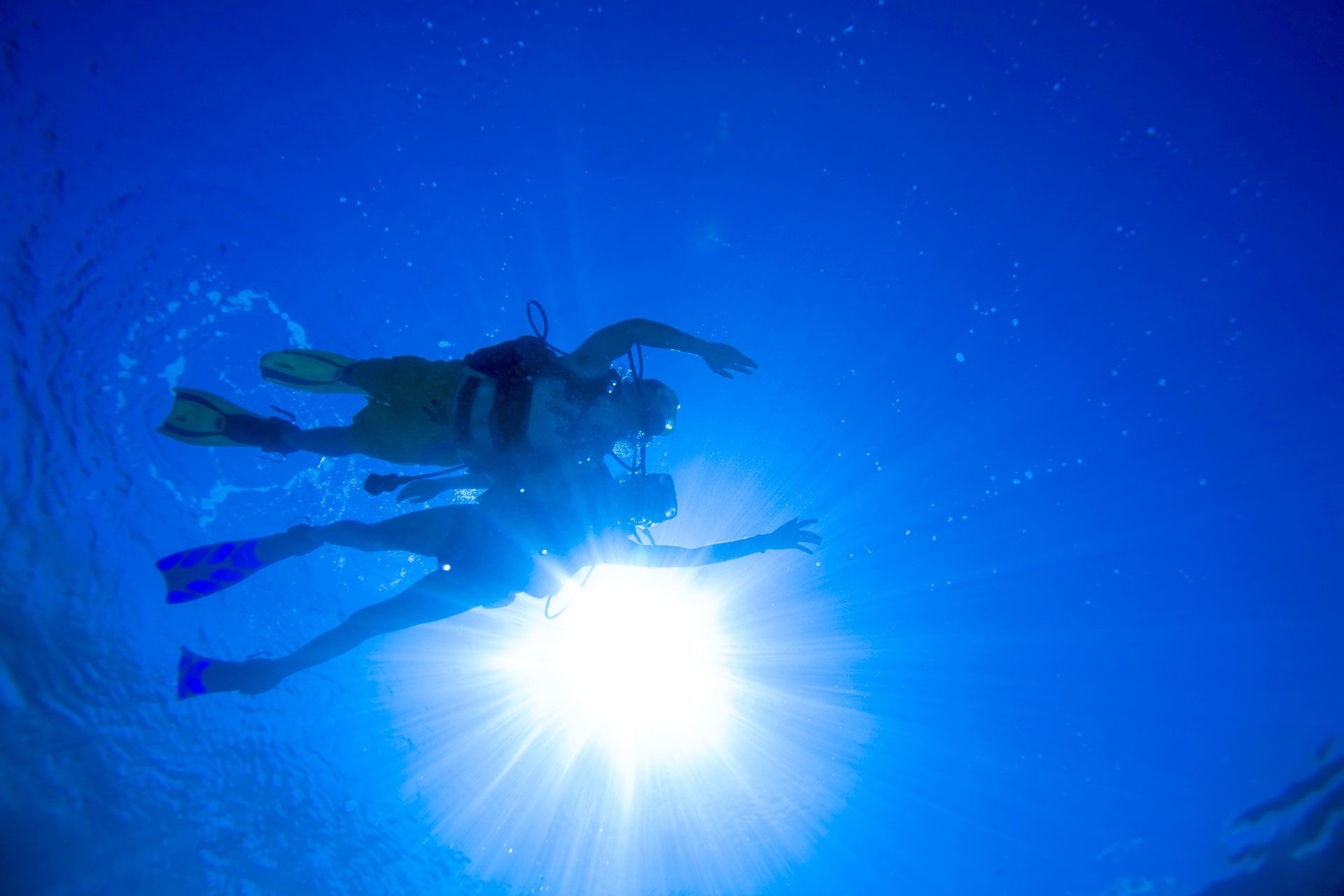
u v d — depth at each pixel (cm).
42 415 439
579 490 276
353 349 576
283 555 287
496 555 269
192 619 465
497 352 277
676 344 274
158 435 474
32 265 460
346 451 288
